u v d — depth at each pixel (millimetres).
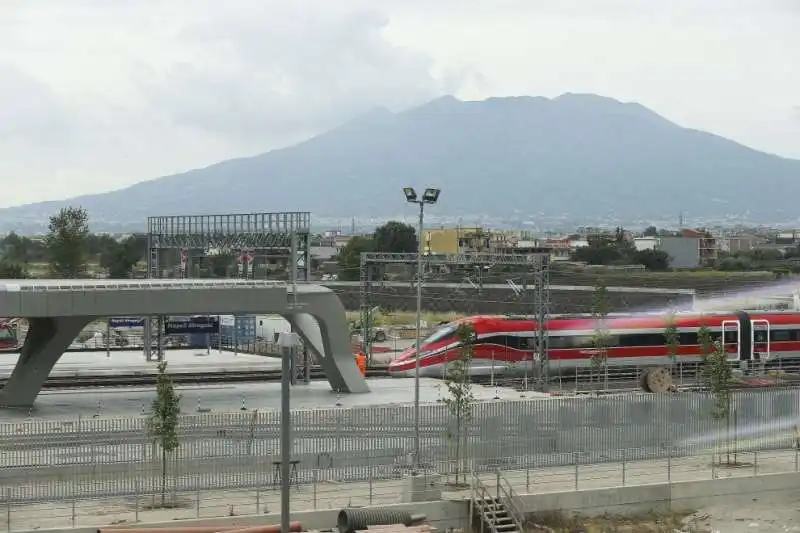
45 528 55094
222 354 145250
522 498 63844
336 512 59250
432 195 70688
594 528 64188
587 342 117938
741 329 125062
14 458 64750
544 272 116875
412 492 61844
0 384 110000
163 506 60469
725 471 72812
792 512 69000
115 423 71438
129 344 167000
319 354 102438
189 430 68750
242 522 57375
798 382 114188
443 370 114188
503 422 71250
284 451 41562
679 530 65125
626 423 74812
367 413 71625
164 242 134500
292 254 106688
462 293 194125
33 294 85438
